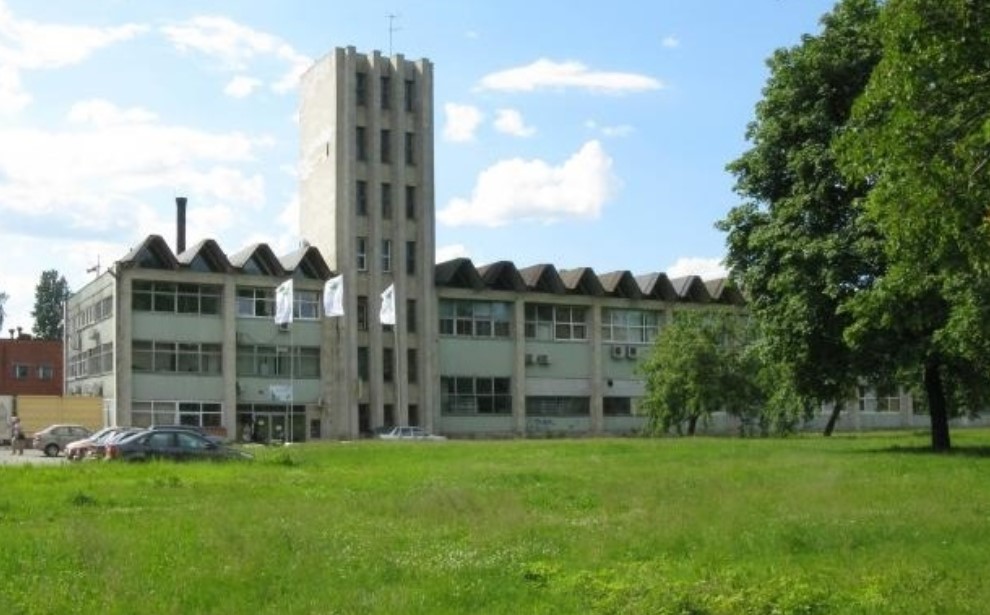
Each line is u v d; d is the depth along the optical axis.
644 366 69.44
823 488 21.28
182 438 36.59
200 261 70.44
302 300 74.06
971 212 13.02
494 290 81.38
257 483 25.69
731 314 67.25
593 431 84.75
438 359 78.88
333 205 75.88
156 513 18.20
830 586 10.91
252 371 71.88
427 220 79.44
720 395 65.38
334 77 76.69
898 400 97.88
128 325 67.62
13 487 24.20
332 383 74.19
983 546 13.51
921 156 13.07
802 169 35.03
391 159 78.62
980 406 40.84
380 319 74.00
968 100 12.95
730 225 38.03
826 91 35.03
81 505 20.11
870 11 34.53
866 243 32.59
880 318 30.55
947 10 12.32
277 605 10.19
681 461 32.38
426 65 80.56
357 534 14.88
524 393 82.19
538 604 10.27
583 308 86.06
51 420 67.75
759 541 13.89
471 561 12.48
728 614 9.72
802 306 34.50
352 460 36.62
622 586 10.68
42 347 100.38
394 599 10.30
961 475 24.47
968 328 28.12
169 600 10.32
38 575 11.51
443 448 44.56
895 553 12.99
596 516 17.28
